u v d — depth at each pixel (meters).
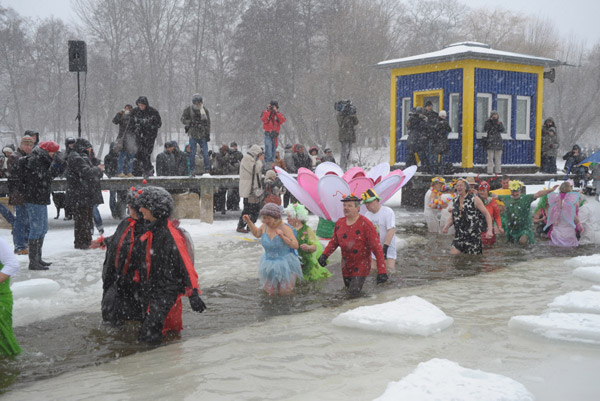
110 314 5.75
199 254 9.74
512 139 18.34
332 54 53.94
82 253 9.81
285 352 4.89
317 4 57.50
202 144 14.20
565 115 63.22
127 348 5.13
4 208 10.96
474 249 9.77
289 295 7.02
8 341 4.96
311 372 4.39
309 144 55.69
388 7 60.00
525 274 8.12
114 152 15.20
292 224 7.79
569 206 10.66
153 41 61.16
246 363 4.64
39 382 4.34
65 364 4.74
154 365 4.66
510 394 3.60
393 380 4.16
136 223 5.58
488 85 17.66
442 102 17.91
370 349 4.91
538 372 4.28
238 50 60.78
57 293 7.09
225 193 15.51
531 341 5.07
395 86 19.23
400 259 9.32
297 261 7.25
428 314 5.61
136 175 14.53
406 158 17.47
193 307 5.21
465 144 17.41
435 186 12.58
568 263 8.68
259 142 60.41
